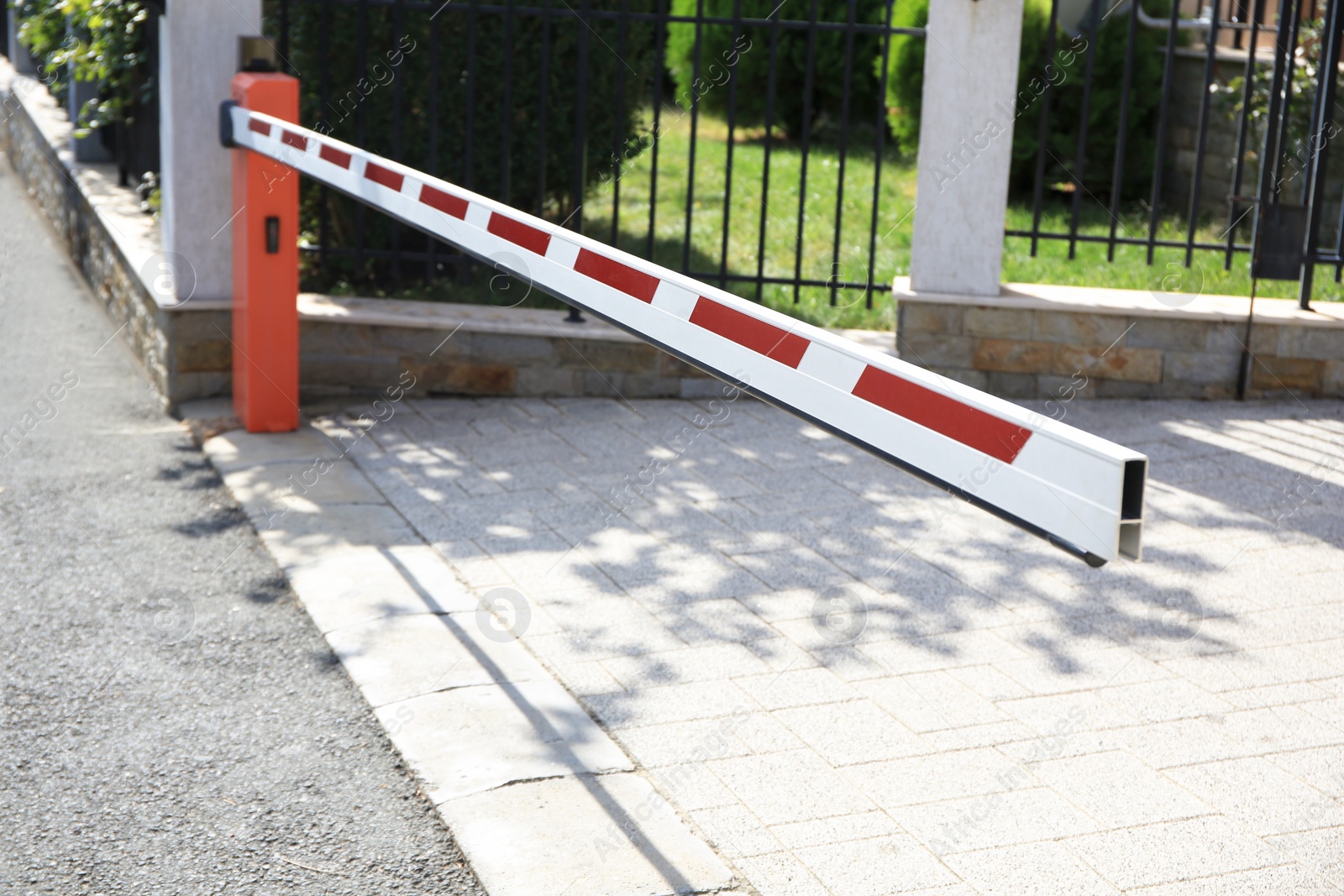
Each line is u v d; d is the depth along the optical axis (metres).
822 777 3.60
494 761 3.66
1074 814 3.43
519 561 4.99
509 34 6.80
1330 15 6.42
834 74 12.27
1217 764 3.67
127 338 7.79
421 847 3.31
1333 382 6.79
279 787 3.58
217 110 6.40
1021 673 4.17
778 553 5.06
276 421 6.39
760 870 3.20
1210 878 3.16
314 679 4.16
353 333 6.87
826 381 2.51
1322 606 4.65
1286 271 6.69
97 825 3.40
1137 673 4.18
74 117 9.39
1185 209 9.82
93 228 8.58
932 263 6.71
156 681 4.14
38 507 5.54
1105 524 1.96
